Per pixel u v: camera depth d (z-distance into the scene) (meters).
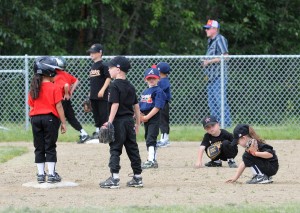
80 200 18.09
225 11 47.00
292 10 47.22
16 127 34.38
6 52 42.38
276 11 46.62
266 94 35.06
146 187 20.28
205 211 16.12
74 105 35.03
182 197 18.42
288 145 30.16
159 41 46.16
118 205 17.22
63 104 30.19
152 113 24.11
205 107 35.22
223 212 16.02
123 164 25.17
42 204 17.53
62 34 45.03
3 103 34.44
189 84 35.19
